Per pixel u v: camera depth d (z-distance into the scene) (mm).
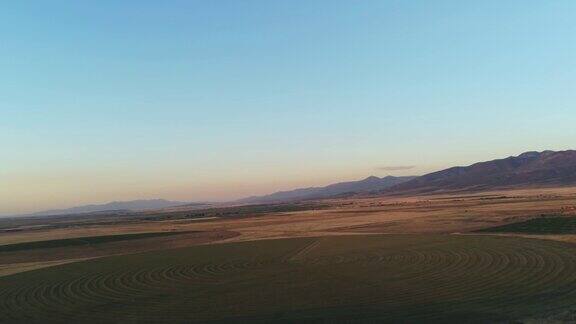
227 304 32375
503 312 26562
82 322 30281
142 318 30281
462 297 30344
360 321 26656
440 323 25438
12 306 35656
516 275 35719
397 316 27125
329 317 27781
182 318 29672
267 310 30047
